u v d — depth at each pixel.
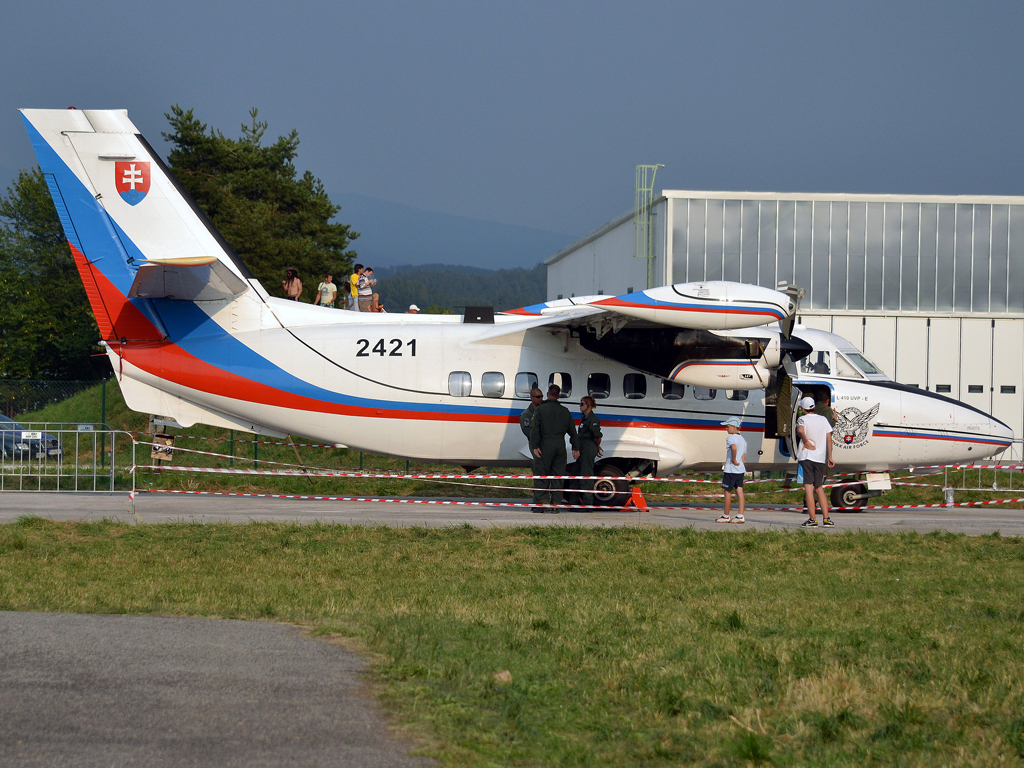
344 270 173.88
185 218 67.44
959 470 96.50
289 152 180.88
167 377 67.81
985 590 38.97
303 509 65.62
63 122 66.50
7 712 20.31
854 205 130.62
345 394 68.00
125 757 18.14
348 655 25.64
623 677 24.83
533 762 19.03
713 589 38.72
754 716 22.23
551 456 63.84
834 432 70.31
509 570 42.44
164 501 68.81
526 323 66.44
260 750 18.73
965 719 22.50
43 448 76.88
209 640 26.91
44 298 188.38
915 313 129.62
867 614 34.09
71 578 38.06
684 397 69.50
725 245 130.12
